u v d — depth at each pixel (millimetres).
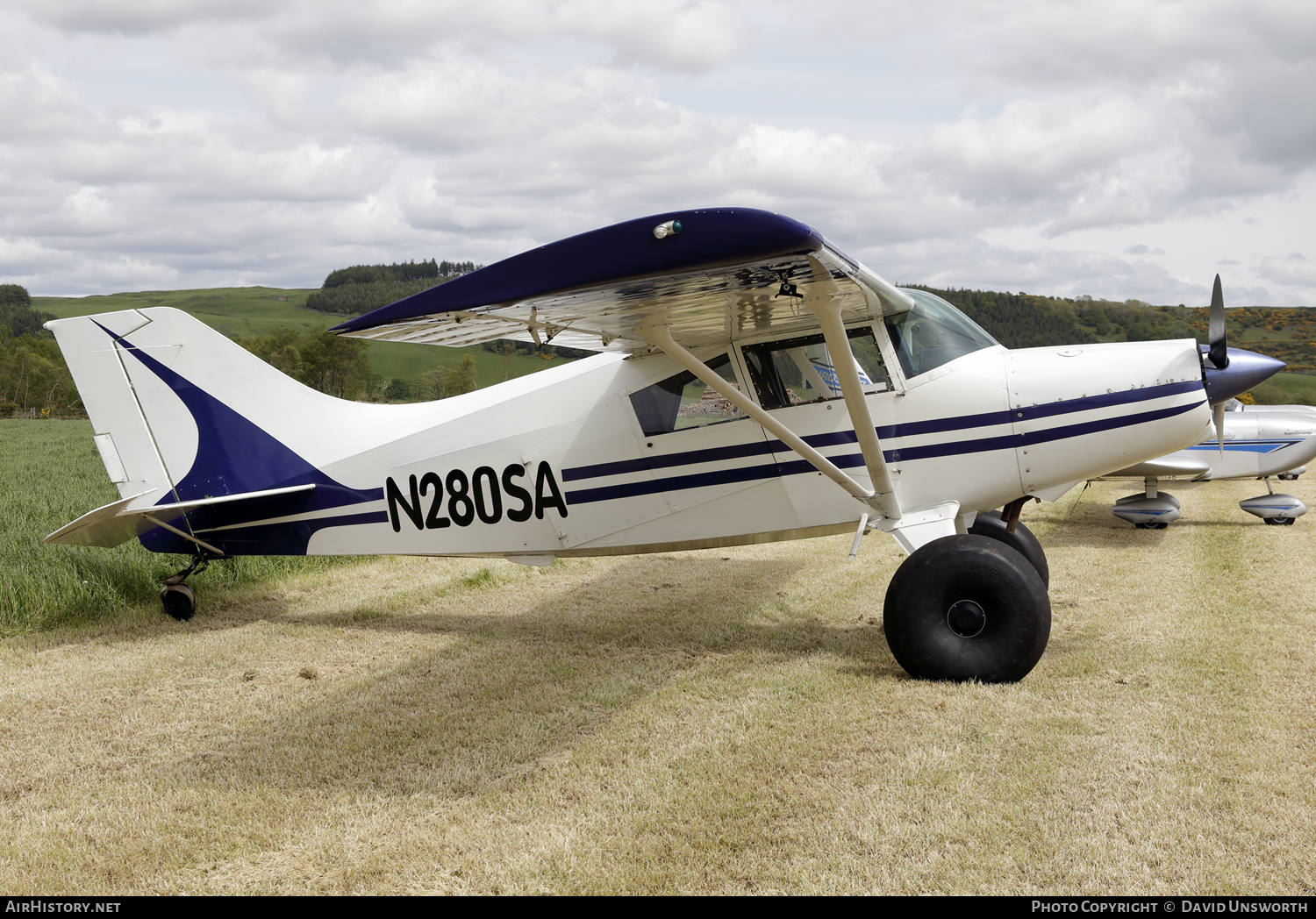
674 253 2869
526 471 5434
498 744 3613
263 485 6008
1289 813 2760
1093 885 2412
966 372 4727
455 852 2730
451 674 4641
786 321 4574
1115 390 4598
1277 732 3422
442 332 3850
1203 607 5547
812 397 4855
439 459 5645
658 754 3428
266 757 3549
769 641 5168
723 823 2848
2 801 3227
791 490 4926
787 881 2494
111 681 4602
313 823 2963
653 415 5141
